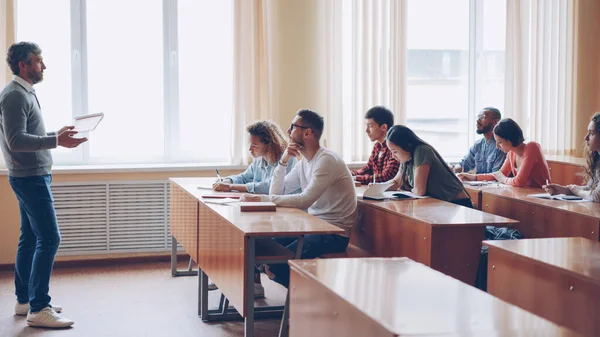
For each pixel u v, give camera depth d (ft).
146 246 17.88
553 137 20.54
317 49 18.80
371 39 18.92
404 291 5.54
